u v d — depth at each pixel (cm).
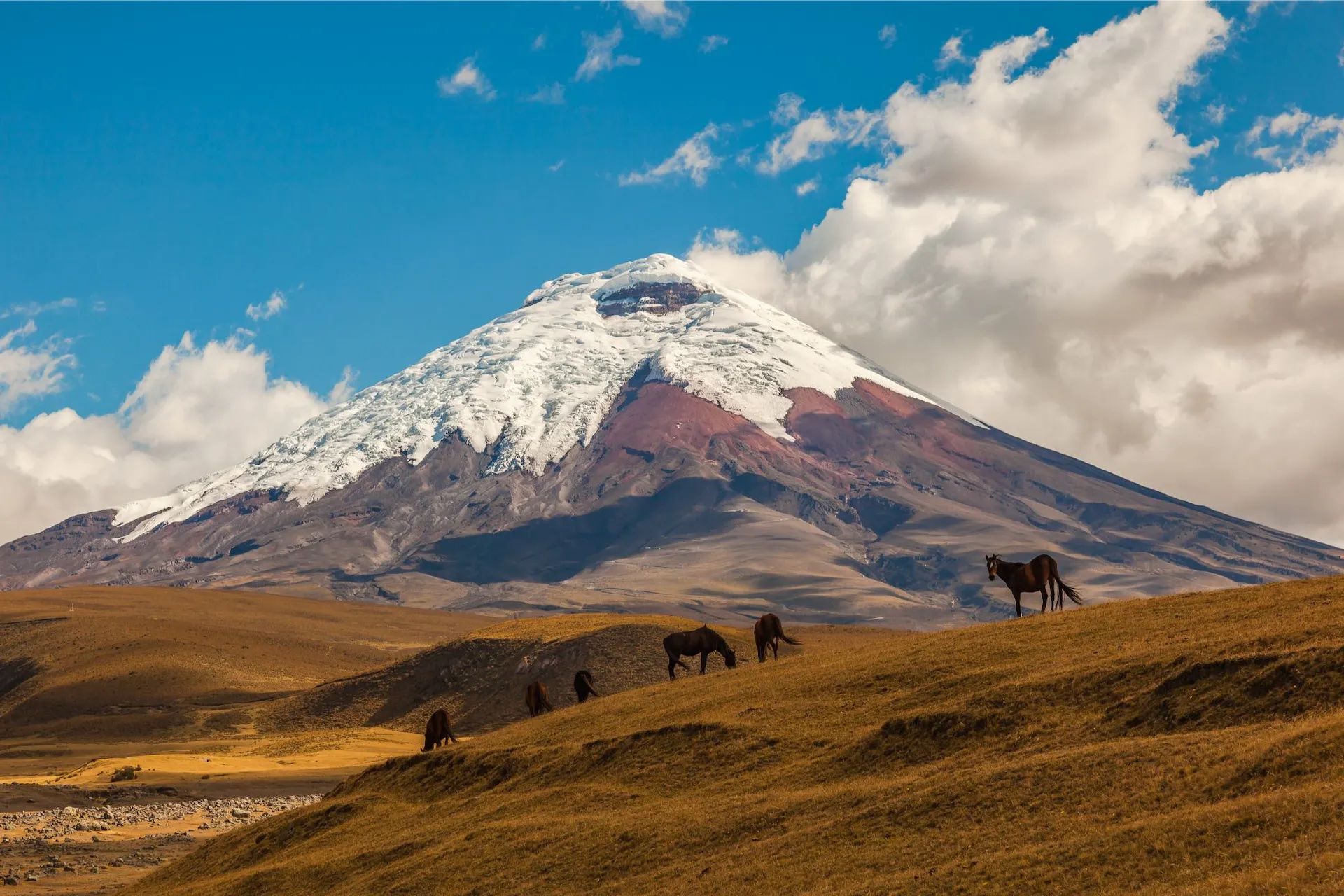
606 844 5744
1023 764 4922
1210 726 4853
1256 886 3378
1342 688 4641
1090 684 5647
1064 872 3928
